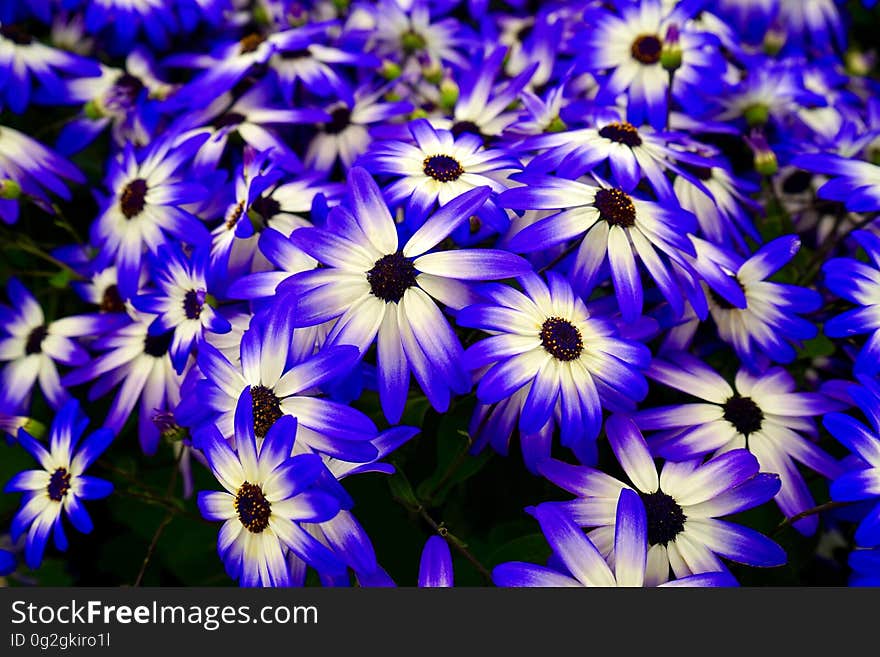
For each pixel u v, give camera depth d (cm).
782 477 25
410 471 27
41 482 28
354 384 24
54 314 34
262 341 23
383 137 31
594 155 27
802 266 32
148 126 35
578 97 35
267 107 33
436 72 37
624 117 31
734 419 26
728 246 29
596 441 27
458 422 27
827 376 30
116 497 32
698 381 26
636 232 25
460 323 23
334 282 23
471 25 41
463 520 28
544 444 25
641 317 25
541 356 23
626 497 22
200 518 29
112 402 32
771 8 39
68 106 38
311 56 34
